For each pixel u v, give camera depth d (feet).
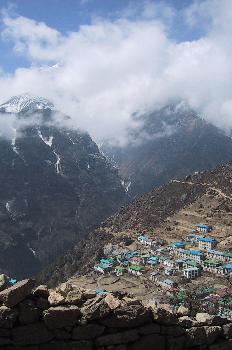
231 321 57.62
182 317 56.03
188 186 536.42
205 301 241.14
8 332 47.26
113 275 337.11
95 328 50.08
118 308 51.52
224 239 381.60
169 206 512.63
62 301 50.47
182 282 300.20
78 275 373.20
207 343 54.85
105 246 437.99
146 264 355.36
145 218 512.22
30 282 49.62
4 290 48.93
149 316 52.90
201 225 417.49
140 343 51.75
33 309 48.44
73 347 49.11
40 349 48.21
